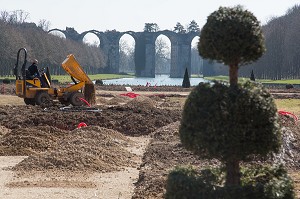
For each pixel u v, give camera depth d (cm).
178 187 1502
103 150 3155
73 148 3105
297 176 2555
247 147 1463
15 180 2575
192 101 1515
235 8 1533
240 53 1502
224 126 1451
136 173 2792
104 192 2355
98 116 4753
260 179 1568
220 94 1487
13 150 3344
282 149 2945
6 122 4650
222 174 1608
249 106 1460
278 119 1523
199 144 1484
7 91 10019
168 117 4928
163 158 3047
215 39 1498
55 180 2564
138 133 4428
